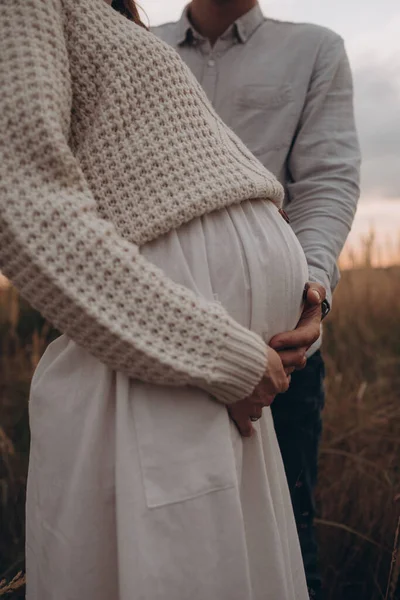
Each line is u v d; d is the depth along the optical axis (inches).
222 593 40.3
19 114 38.9
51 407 44.4
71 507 41.6
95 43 42.4
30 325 136.7
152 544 39.1
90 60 42.5
